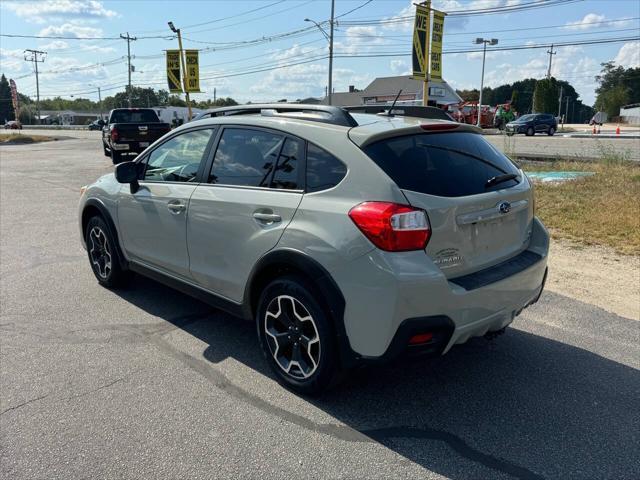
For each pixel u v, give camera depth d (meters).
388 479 2.66
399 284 2.79
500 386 3.55
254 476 2.68
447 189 3.09
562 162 14.22
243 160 3.76
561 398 3.40
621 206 8.41
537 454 2.85
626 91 109.50
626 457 2.81
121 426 3.09
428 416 3.21
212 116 4.37
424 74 16.38
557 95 70.62
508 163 3.79
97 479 2.66
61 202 10.92
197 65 26.52
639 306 4.94
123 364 3.84
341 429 3.07
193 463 2.78
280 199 3.36
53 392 3.46
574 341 4.23
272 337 3.54
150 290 5.42
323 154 3.25
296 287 3.25
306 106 3.64
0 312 4.82
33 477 2.67
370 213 2.88
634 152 18.36
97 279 5.70
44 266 6.27
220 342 4.21
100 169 17.47
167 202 4.26
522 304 3.46
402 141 3.21
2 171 16.98
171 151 4.45
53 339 4.26
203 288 4.09
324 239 3.04
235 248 3.65
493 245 3.35
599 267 6.04
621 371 3.74
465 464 2.77
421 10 15.94
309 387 3.34
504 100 132.38
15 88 67.31
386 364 2.93
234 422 3.14
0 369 3.76
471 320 3.04
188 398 3.39
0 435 3.01
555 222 7.89
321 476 2.68
